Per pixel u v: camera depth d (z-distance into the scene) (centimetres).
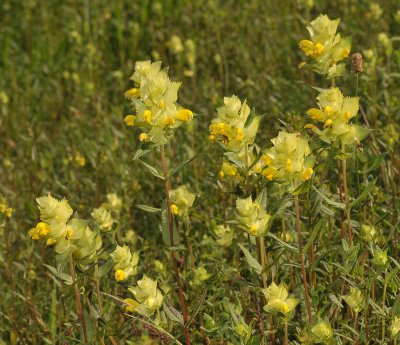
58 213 303
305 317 325
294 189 310
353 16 773
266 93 691
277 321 341
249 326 319
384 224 430
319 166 310
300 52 730
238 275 402
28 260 505
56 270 321
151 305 328
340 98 329
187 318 348
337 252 359
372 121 530
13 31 974
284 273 396
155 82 306
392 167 454
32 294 510
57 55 946
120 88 802
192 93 761
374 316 351
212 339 373
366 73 564
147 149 313
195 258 446
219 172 414
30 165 690
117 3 939
